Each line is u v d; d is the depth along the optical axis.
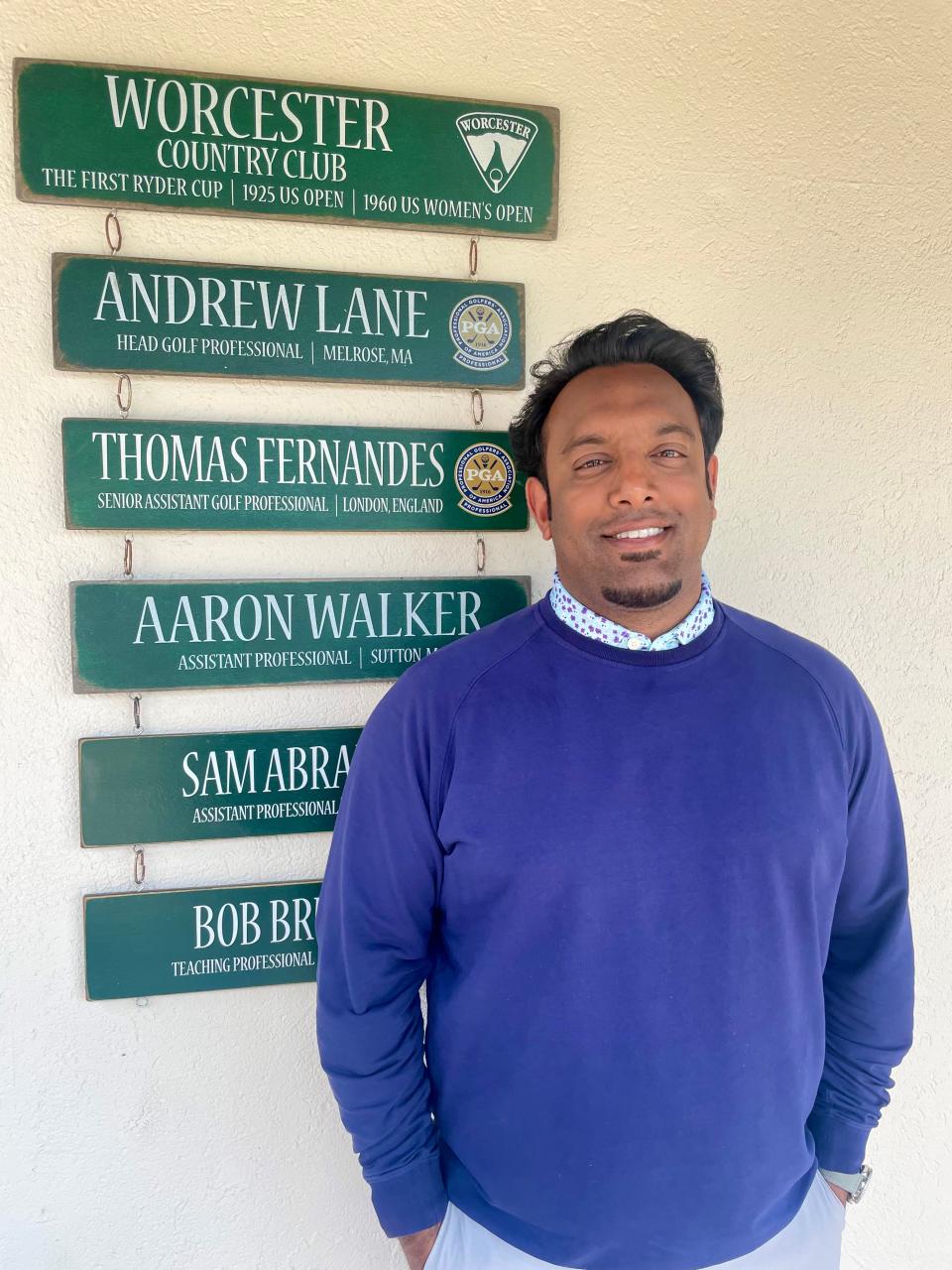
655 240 1.37
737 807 1.03
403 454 1.31
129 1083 1.30
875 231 1.44
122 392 1.24
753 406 1.42
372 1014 1.09
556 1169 1.02
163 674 1.25
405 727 1.07
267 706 1.30
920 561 1.48
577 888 1.01
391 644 1.32
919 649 1.49
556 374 1.13
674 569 1.04
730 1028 1.02
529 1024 1.02
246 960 1.30
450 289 1.30
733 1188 1.03
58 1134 1.29
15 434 1.22
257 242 1.26
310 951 1.31
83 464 1.22
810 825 1.06
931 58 1.43
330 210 1.27
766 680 1.09
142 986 1.27
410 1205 1.08
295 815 1.30
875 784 1.14
